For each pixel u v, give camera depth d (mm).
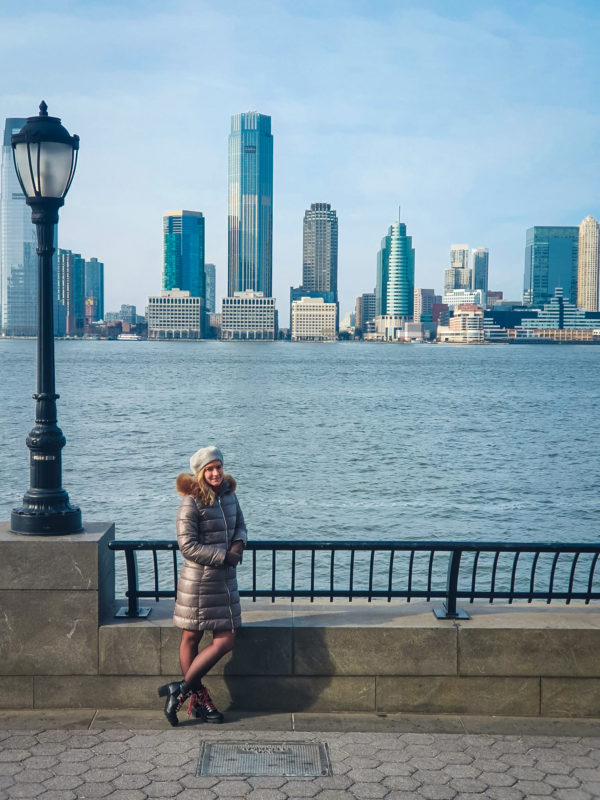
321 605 6859
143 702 6383
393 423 58375
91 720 6156
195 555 5863
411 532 25359
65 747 5699
